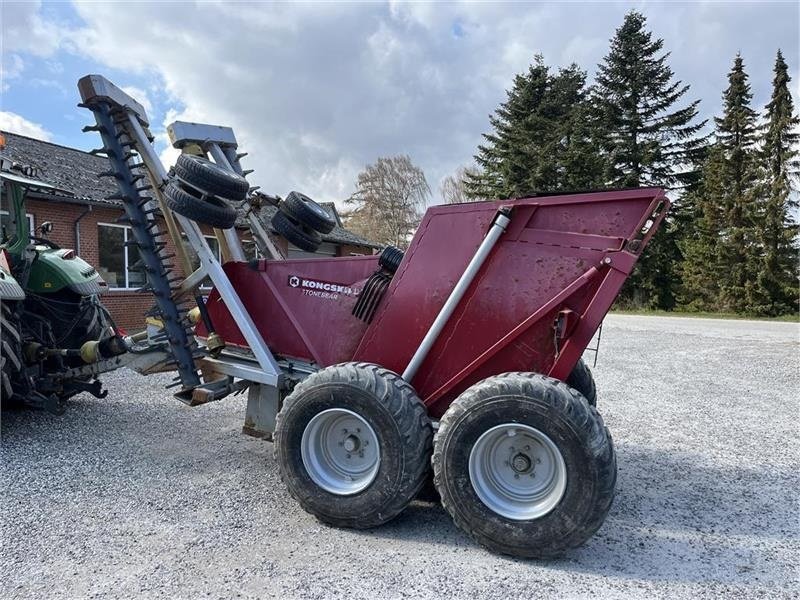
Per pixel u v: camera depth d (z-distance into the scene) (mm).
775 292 27656
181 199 3775
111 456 4508
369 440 3287
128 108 4320
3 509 3482
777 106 29906
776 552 3096
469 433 2988
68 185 12609
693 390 7594
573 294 3178
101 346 5086
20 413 5777
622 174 32594
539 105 33344
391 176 45000
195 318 4703
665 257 31359
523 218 3277
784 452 4926
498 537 2934
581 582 2738
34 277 5484
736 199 28953
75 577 2703
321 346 4074
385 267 3846
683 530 3363
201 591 2592
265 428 4160
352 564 2863
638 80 32594
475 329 3383
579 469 2809
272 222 4691
